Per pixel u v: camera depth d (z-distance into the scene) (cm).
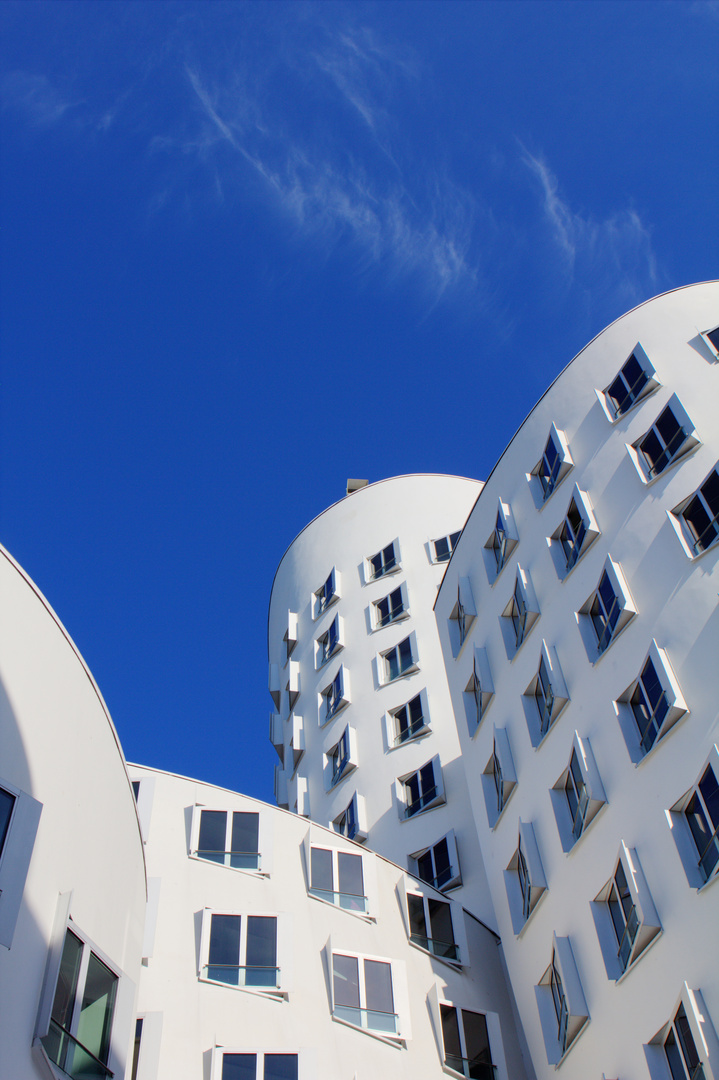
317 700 4259
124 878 1692
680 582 2188
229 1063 2206
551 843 2409
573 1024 2148
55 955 1326
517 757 2661
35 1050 1242
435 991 2638
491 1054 2603
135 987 1645
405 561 4372
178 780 2805
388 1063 2419
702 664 2039
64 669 1540
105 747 1661
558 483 2723
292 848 2781
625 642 2272
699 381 2467
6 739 1334
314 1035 2361
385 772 3775
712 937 1792
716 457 2295
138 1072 2130
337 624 4341
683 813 1975
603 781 2220
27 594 1470
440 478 4666
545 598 2666
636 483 2448
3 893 1241
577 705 2400
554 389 2872
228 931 2481
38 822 1355
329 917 2667
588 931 2178
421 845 3459
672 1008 1841
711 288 2645
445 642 3272
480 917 3109
